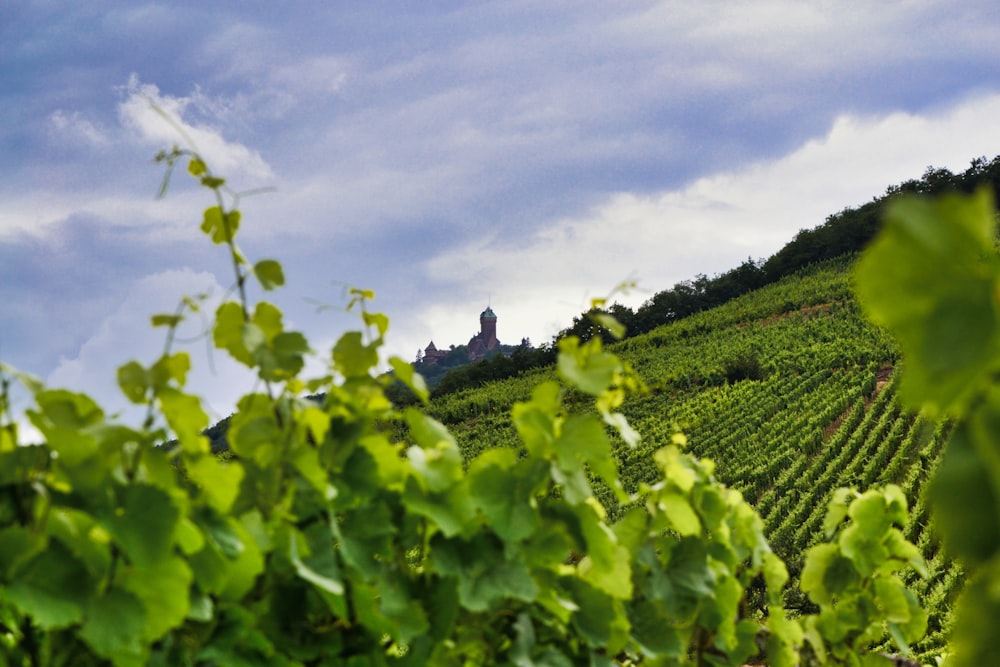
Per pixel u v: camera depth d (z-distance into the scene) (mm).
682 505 2945
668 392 63031
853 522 3779
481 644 2549
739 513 3512
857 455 35312
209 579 2014
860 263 729
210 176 2291
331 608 2307
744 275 107188
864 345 55844
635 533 2977
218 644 2053
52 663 1908
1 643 2018
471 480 2432
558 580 2768
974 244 688
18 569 1744
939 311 702
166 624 1868
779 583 3721
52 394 1908
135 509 1814
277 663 2146
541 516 2631
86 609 1779
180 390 1950
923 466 28344
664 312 106500
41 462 1896
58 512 1867
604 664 2691
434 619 2400
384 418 2547
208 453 2086
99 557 1847
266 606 2270
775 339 70812
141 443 1939
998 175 95062
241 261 2395
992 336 681
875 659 3775
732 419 49812
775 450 40375
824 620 3834
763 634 3633
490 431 66062
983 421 740
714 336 84375
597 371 2518
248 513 2160
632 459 44156
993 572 747
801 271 100188
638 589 3008
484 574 2420
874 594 3791
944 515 750
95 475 1811
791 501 32062
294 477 2258
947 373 708
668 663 2926
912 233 676
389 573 2367
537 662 2492
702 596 2977
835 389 48438
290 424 2281
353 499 2355
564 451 2484
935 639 13203
